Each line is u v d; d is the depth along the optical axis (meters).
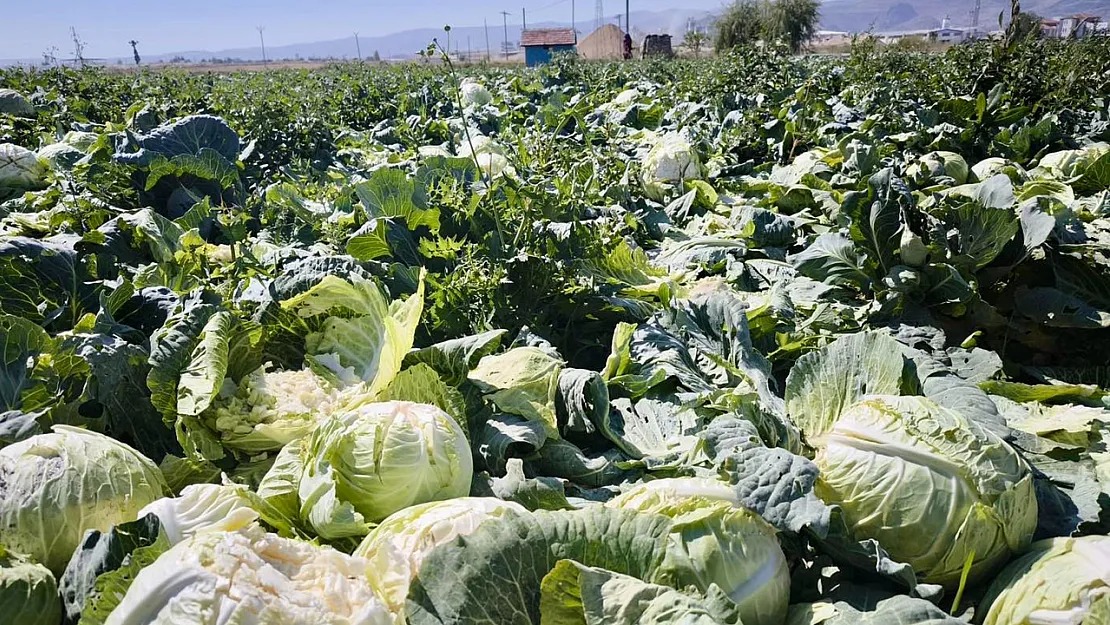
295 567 2.33
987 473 2.65
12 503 2.53
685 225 8.01
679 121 13.69
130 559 2.25
